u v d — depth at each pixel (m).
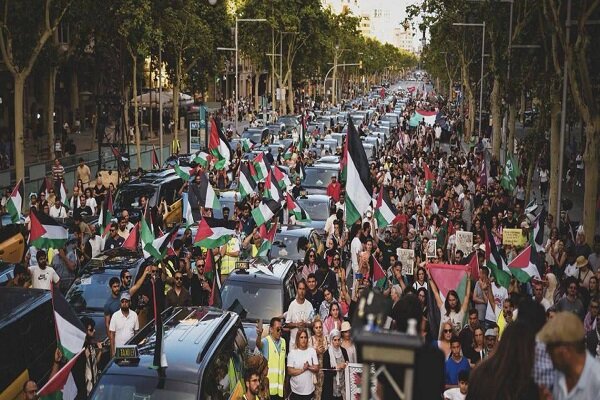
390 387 4.55
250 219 22.23
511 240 19.95
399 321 5.84
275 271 16.12
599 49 26.39
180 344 10.43
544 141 31.56
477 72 63.66
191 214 22.69
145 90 74.50
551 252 20.25
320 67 98.00
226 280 15.67
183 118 73.50
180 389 9.55
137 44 44.22
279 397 12.53
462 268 13.65
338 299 16.47
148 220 18.52
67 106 70.31
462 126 79.56
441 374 4.66
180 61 55.94
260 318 14.84
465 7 45.94
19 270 15.59
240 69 106.12
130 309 14.83
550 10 24.16
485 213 23.97
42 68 43.25
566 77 24.39
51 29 33.06
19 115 32.59
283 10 76.50
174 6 50.59
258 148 47.16
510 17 34.62
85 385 12.19
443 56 86.19
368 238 18.86
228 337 11.13
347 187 17.77
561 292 15.79
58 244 17.88
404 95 161.12
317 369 12.50
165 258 17.81
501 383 4.82
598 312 13.57
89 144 61.25
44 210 23.61
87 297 16.12
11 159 49.47
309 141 49.41
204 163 33.34
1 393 10.73
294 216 23.70
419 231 22.16
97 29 41.00
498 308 15.73
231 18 65.00
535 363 4.85
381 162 39.06
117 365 9.93
